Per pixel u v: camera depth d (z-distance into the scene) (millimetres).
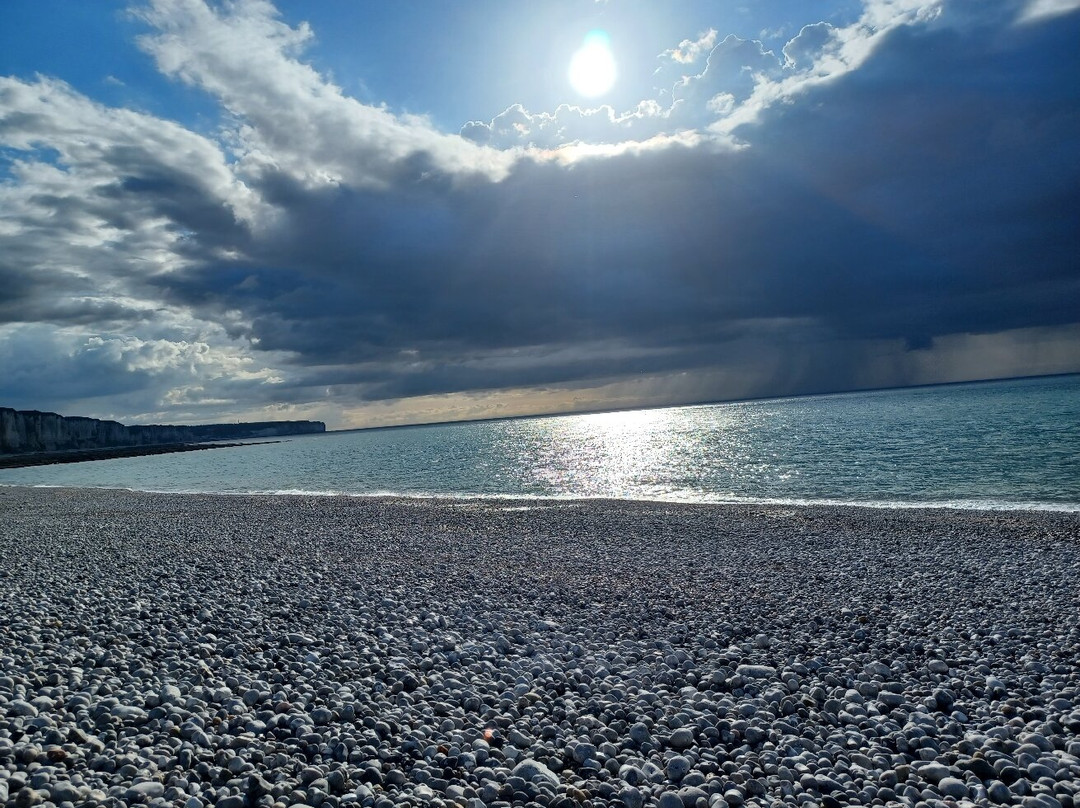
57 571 13875
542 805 4551
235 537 19531
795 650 8234
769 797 4781
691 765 5254
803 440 57094
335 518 24344
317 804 4465
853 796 4785
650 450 61031
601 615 10141
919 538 16875
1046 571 12641
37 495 42219
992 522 18750
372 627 9297
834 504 24656
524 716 6234
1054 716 6113
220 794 4520
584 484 38094
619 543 17469
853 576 12773
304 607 10430
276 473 61188
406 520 23266
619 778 5051
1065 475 27969
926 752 5402
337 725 5805
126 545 18062
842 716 6246
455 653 8055
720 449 55594
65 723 5547
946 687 6980
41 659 7414
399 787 4828
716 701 6676
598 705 6418
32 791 4156
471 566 14312
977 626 9219
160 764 4918
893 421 70438
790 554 15320
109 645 8195
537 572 13594
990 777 5047
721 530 19156
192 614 9898
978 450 38406
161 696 6281
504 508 26469
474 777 5004
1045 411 64438
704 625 9516
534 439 99875
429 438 145875
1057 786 4832
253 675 7207
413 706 6340
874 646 8391
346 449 111188
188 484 52281
